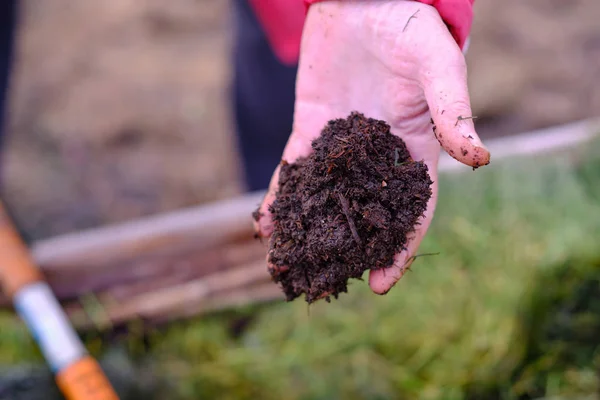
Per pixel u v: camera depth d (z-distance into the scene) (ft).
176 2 11.71
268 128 8.03
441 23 3.23
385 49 3.37
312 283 3.40
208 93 10.41
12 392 6.13
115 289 7.38
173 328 7.48
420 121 3.48
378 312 7.20
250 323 7.58
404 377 6.70
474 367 6.48
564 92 9.52
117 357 7.04
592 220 6.68
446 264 7.08
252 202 7.49
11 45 8.46
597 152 7.27
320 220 3.35
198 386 7.06
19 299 6.70
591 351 5.97
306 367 7.08
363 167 3.34
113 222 9.14
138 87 10.54
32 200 9.31
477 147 2.83
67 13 11.68
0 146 9.18
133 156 9.80
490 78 9.57
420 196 3.29
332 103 3.77
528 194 7.18
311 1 3.77
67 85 10.62
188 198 9.32
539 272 6.42
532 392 6.07
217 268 7.43
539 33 10.21
